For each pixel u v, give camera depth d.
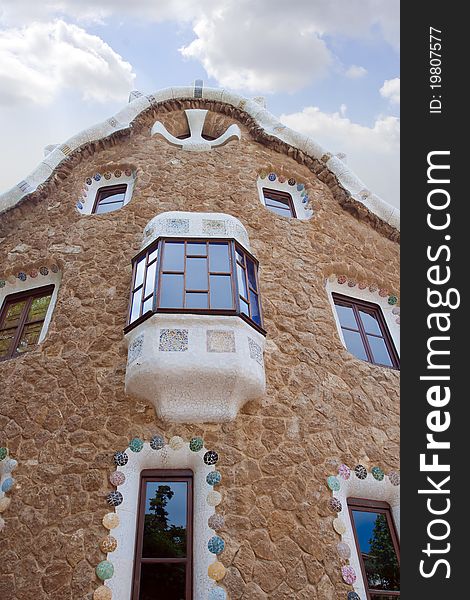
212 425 6.87
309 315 8.76
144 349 6.90
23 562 5.87
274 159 11.90
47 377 7.56
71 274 8.95
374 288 10.31
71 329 8.10
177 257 7.97
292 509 6.36
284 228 10.14
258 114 13.00
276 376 7.64
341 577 6.04
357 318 9.90
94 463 6.54
